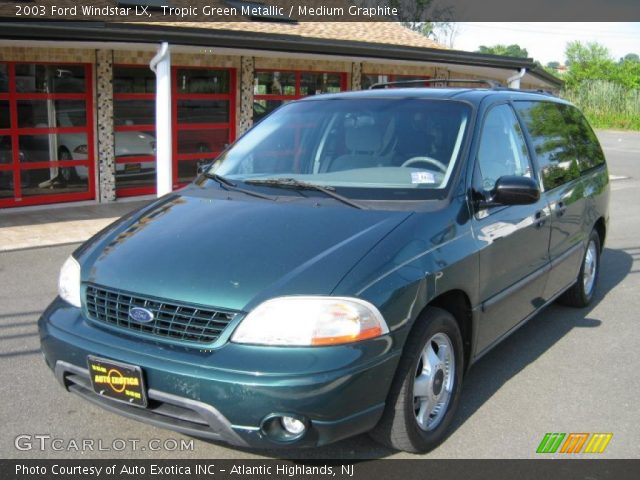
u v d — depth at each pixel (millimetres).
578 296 5844
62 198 11250
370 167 3975
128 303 3105
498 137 4316
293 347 2830
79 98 11172
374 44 11766
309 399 2770
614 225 10445
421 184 3756
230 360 2830
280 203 3695
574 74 58906
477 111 4168
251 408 2785
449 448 3562
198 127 12711
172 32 9172
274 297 2900
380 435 3291
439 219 3498
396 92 4566
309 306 2873
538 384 4391
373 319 2941
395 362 3041
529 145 4719
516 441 3654
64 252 7949
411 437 3293
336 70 14430
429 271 3244
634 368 4684
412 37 16625
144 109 11961
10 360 4660
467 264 3537
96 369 3061
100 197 11570
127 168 11938
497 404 4090
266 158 4344
